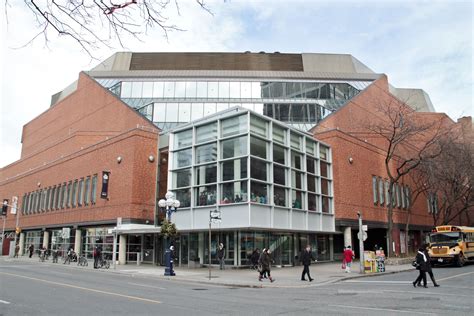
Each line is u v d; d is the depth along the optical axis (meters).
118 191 36.72
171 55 66.50
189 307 11.38
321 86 56.97
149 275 24.45
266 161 29.53
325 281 20.58
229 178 28.91
